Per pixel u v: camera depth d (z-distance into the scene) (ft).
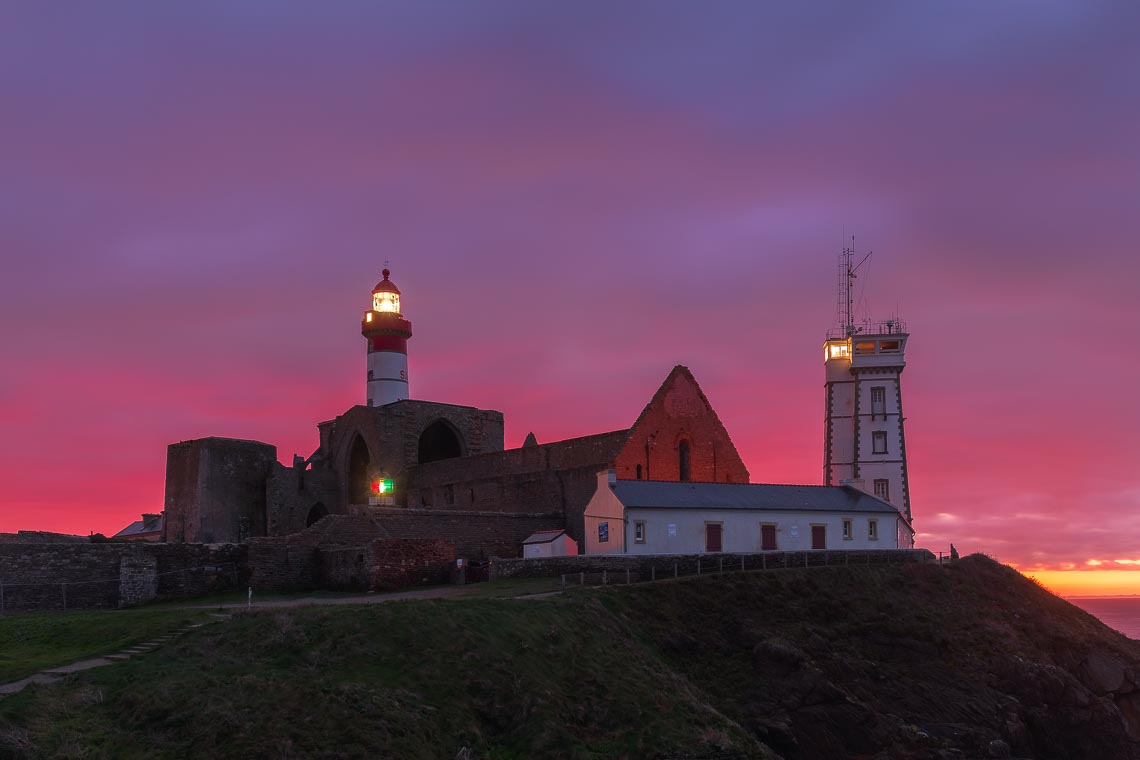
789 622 187.42
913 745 159.33
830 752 154.40
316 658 124.57
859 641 188.34
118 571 188.34
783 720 153.99
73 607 182.29
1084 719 181.16
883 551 236.43
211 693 110.01
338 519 223.30
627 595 181.78
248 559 205.46
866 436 321.52
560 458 277.85
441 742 114.21
